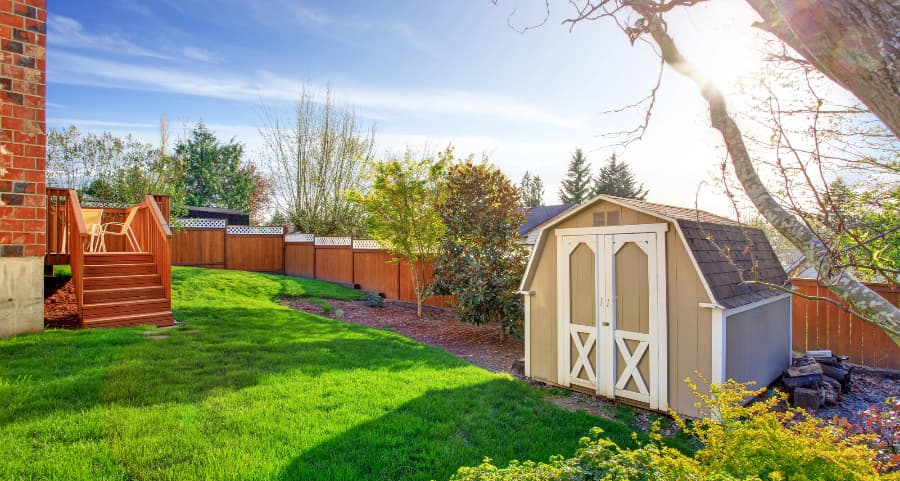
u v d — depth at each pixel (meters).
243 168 36.19
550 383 6.20
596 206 5.72
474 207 9.59
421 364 6.11
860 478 2.18
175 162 15.91
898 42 1.06
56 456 2.93
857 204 2.55
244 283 12.78
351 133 22.17
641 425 4.71
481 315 9.08
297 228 21.45
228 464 3.01
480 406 4.54
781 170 2.00
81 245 6.66
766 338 5.89
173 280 11.62
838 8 1.12
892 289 6.41
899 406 3.48
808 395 5.34
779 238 5.55
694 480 2.12
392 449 3.44
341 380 5.01
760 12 1.53
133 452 3.06
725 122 1.92
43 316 6.13
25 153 5.95
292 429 3.63
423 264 12.12
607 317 5.55
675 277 4.96
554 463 2.40
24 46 5.91
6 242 5.80
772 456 2.40
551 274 6.25
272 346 6.34
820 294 7.55
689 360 4.84
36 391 3.98
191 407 3.92
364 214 20.47
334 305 12.21
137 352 5.42
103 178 13.12
